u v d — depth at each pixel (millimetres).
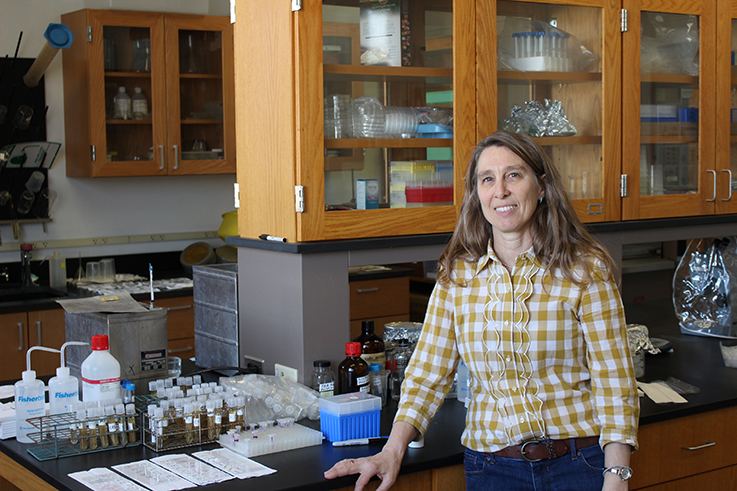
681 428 2137
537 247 1619
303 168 2104
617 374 1567
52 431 1796
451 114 2381
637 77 2738
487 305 1648
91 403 1813
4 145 4168
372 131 2246
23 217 4250
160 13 4172
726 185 3002
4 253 4223
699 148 2938
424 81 2344
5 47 4156
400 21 2271
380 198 2277
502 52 2457
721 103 2973
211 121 4398
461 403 2178
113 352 2037
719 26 2943
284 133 2156
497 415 1644
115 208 4562
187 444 1820
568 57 2598
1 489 2195
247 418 1950
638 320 3379
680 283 3135
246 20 2316
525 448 1604
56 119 4332
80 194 4445
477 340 1657
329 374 2096
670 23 2838
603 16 2646
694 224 2916
